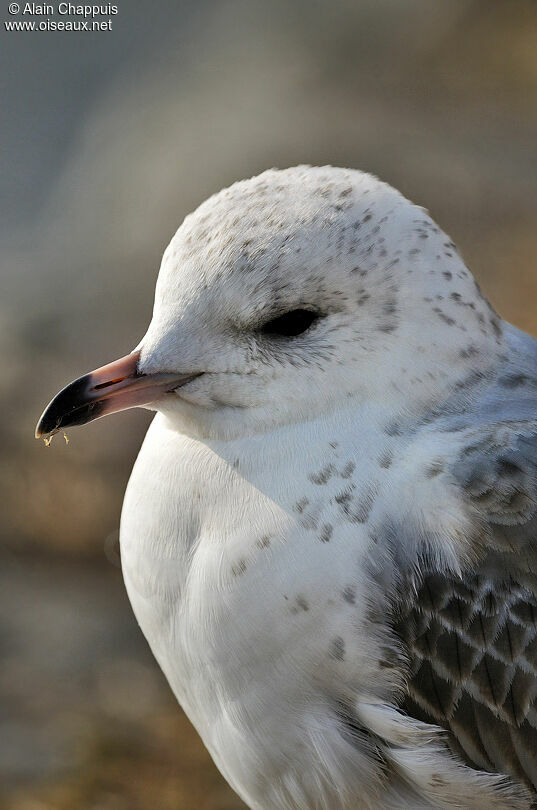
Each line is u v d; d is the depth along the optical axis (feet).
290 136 70.38
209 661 27.91
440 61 78.43
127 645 50.80
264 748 28.17
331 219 27.35
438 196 67.05
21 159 81.15
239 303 27.43
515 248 63.41
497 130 72.49
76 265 67.56
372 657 26.96
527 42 80.23
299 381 27.53
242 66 78.23
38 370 60.49
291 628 26.94
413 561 27.02
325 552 26.86
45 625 51.93
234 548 27.35
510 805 28.09
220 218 27.91
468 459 27.22
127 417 56.03
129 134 74.90
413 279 27.45
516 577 26.99
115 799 43.47
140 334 61.46
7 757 45.19
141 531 28.94
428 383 27.68
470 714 27.50
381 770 28.19
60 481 55.36
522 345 29.60
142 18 88.02
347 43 79.56
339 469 27.30
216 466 28.07
